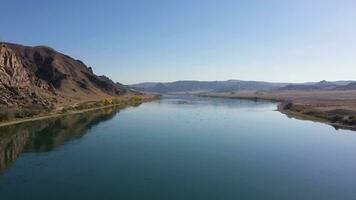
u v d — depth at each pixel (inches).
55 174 1449.3
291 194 1269.7
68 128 2632.9
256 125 2982.3
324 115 3506.4
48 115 3307.1
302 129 2778.1
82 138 2228.1
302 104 4901.6
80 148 1926.7
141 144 2057.1
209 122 3142.2
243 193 1270.9
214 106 5374.0
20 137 2224.4
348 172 1542.8
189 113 4042.8
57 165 1581.0
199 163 1652.3
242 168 1584.6
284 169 1576.0
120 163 1627.7
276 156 1815.9
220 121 3230.8
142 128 2699.3
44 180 1373.0
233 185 1353.3
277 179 1433.3
